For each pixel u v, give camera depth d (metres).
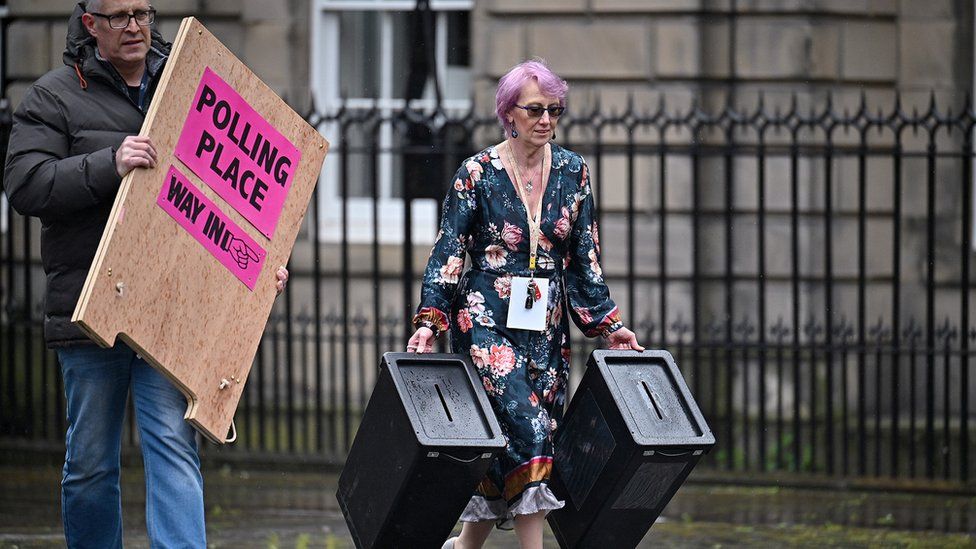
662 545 14.10
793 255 17.72
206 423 9.68
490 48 21.81
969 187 17.45
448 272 10.45
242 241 9.96
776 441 20.34
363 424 10.13
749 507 16.53
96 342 8.93
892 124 17.64
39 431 20.52
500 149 10.58
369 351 22.14
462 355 10.13
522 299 10.41
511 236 10.42
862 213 17.58
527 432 10.16
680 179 21.36
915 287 21.94
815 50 21.41
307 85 22.67
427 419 9.49
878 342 17.56
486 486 10.54
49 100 9.68
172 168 9.34
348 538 14.34
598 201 17.88
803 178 21.33
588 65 21.56
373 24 23.44
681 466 9.99
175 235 9.37
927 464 17.59
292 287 22.45
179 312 9.41
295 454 18.75
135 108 9.89
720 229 21.33
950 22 21.77
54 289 9.78
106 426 9.95
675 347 18.64
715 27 21.41
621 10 21.48
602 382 10.08
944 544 14.25
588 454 10.23
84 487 10.00
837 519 15.73
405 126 21.34
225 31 22.73
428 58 23.08
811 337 17.98
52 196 9.27
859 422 17.83
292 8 22.61
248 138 9.99
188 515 9.66
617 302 21.50
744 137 21.42
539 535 10.27
